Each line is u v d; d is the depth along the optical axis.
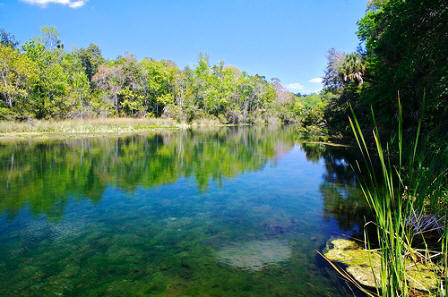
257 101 60.56
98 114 38.19
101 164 11.99
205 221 5.73
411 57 7.62
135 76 45.19
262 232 5.14
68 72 40.06
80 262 4.11
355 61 16.66
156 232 5.19
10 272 3.86
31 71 28.94
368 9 18.48
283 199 7.21
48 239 4.90
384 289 2.13
